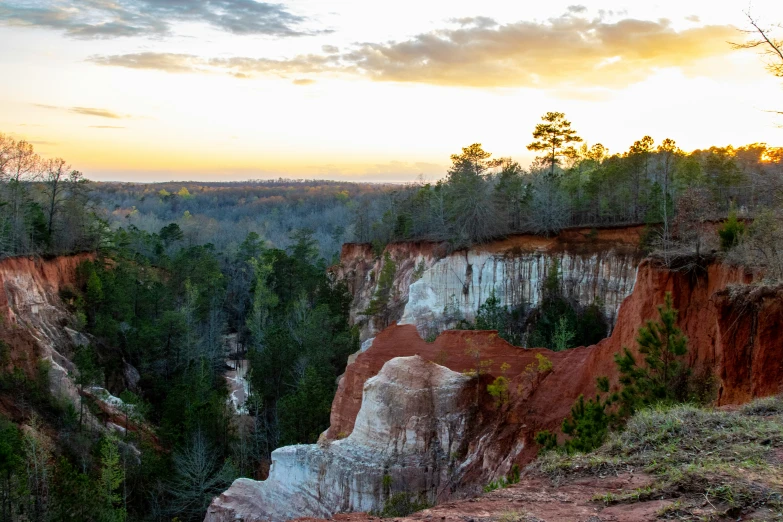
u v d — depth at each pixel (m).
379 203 104.25
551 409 27.31
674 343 19.30
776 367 17.16
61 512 31.44
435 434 28.66
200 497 40.00
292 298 77.94
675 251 25.56
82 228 74.25
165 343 64.88
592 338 52.78
